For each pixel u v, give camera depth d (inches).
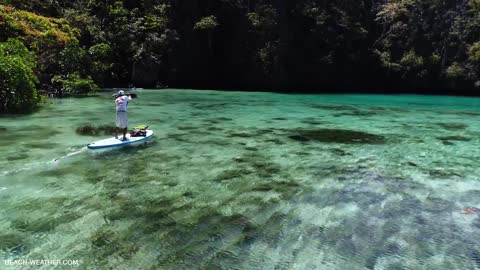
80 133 588.1
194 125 704.4
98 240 248.5
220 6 1738.4
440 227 285.7
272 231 270.2
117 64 1592.0
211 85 1825.8
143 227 269.9
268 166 440.5
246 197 336.5
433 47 1888.5
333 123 780.0
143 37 1652.3
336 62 1835.6
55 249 235.3
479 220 300.2
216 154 488.7
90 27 1535.4
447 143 593.0
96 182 363.3
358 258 237.5
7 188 339.6
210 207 310.8
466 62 1840.6
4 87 779.4
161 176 388.5
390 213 310.0
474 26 1809.8
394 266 229.8
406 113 984.9
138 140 543.2
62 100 1050.1
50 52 1270.9
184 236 258.5
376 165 457.1
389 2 2009.1
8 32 1095.6
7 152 461.7
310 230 274.2
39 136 558.9
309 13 1769.2
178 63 1689.2
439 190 369.7
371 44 1942.7
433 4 1904.5
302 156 492.7
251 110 957.8
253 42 1779.0
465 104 1310.3
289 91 1755.7
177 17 1715.1
